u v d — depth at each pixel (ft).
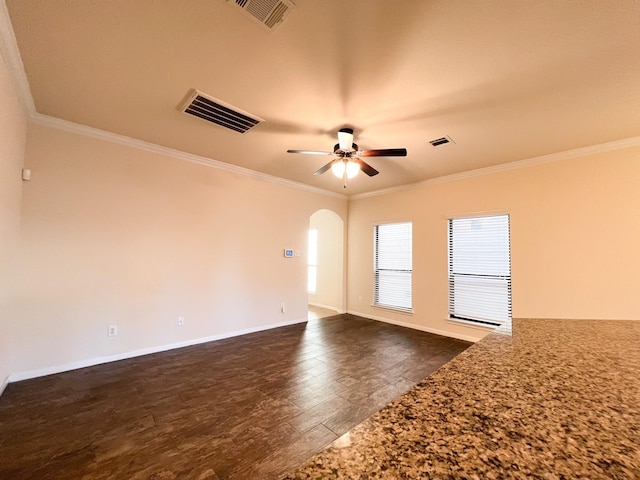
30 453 5.60
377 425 2.01
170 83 7.18
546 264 11.32
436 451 1.72
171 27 5.40
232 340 13.21
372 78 6.75
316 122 8.97
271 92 7.45
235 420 6.82
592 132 9.27
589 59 5.93
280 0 4.73
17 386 8.27
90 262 9.93
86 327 9.82
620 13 4.80
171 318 11.87
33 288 8.85
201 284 12.79
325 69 6.48
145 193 11.21
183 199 12.26
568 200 10.90
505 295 12.57
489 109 7.99
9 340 8.31
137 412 7.11
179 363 10.34
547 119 8.48
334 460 1.64
